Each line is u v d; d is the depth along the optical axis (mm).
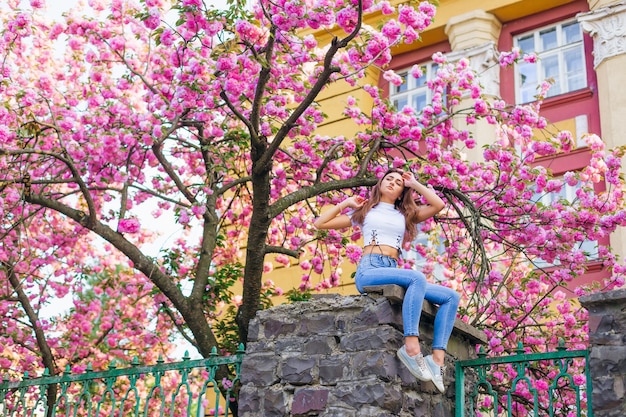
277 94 9008
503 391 7480
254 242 7758
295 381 5117
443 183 8172
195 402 12664
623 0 11984
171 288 8461
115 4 9156
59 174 9195
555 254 8414
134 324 12172
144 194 10164
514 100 12922
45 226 11523
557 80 12719
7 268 9898
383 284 5078
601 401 4430
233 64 7148
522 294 8781
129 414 12672
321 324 5203
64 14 8734
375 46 7094
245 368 5375
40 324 11195
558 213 8227
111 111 8844
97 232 8320
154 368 5867
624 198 8688
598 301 4602
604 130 11578
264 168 7500
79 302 12133
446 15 13758
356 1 6562
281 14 6566
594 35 12195
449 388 5562
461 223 9398
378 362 4824
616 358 4461
